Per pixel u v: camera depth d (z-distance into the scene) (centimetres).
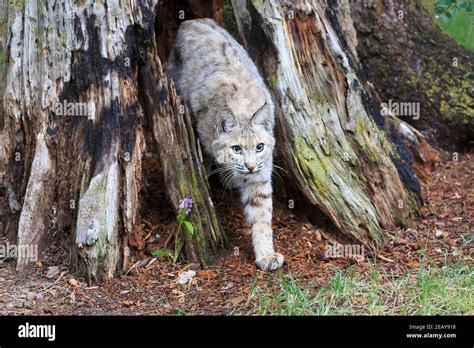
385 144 809
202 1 915
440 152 937
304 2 753
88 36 674
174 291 665
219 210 808
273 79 753
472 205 819
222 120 721
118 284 671
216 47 797
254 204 729
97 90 679
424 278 654
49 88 691
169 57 862
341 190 745
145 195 782
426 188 869
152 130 709
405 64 936
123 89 680
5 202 742
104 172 673
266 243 712
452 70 943
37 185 696
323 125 756
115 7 668
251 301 643
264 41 760
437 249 732
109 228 669
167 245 724
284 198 807
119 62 675
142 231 734
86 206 667
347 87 768
